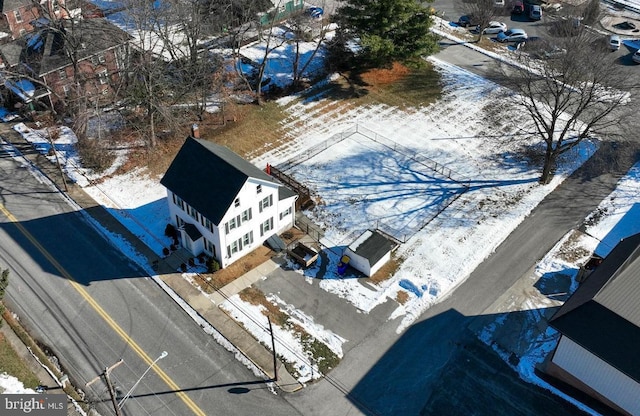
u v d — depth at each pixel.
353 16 63.12
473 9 75.81
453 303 42.69
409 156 56.56
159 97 57.56
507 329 40.94
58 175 53.00
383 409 36.22
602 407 36.25
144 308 41.66
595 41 66.69
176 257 45.44
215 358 38.62
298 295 42.97
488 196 52.06
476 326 41.12
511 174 54.59
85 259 45.16
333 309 42.06
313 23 72.50
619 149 57.06
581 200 51.72
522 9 82.00
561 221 49.59
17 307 41.41
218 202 41.62
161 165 54.34
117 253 45.78
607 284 36.16
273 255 45.97
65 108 59.25
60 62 57.88
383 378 37.84
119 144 56.44
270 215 45.78
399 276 44.62
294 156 56.09
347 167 55.03
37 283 43.16
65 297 42.19
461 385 37.50
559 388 37.31
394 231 48.44
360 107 63.00
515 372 38.25
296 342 39.78
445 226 48.97
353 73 68.00
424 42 63.66
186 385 37.00
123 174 53.38
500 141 58.59
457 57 72.12
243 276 44.19
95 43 59.41
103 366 37.88
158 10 66.00
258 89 62.03
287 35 73.31
